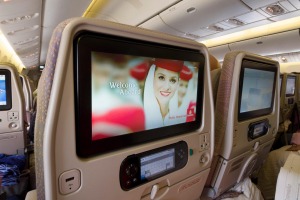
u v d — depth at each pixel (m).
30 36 5.52
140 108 0.75
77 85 0.58
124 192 0.73
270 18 3.75
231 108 1.19
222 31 4.71
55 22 4.45
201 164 1.03
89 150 0.63
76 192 0.61
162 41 0.77
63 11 3.74
